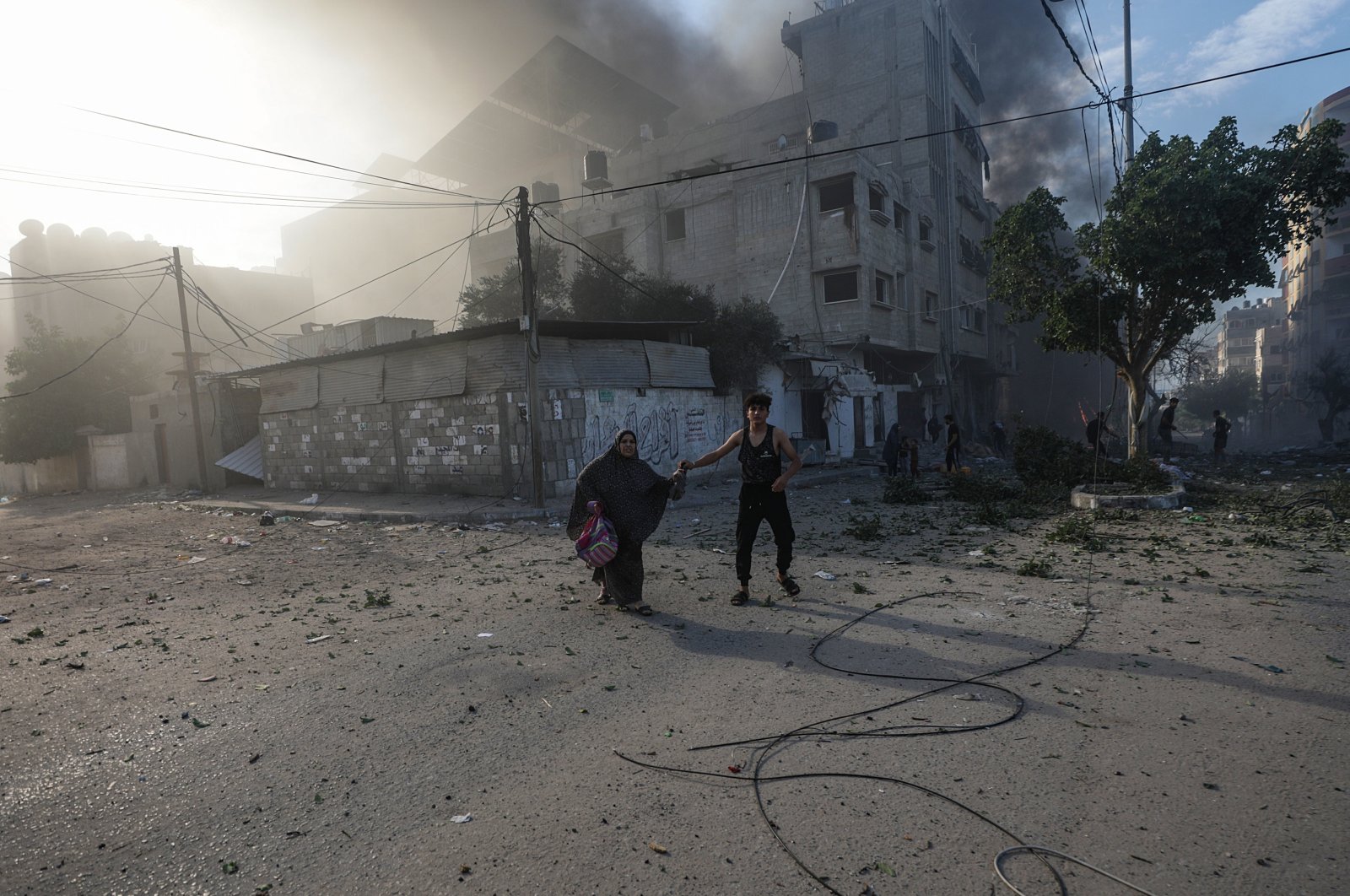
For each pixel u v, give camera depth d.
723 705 3.87
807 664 4.46
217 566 9.21
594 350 16.09
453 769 3.27
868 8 35.12
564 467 14.94
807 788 2.97
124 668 4.90
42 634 5.88
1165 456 22.97
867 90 35.06
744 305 22.52
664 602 6.20
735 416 20.58
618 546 5.89
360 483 18.36
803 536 9.71
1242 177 13.98
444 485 16.25
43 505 23.41
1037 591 6.08
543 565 8.28
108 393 31.47
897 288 30.64
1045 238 16.73
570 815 2.84
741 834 2.66
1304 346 52.69
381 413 17.55
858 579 6.83
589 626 5.51
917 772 3.07
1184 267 14.31
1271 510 10.07
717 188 30.31
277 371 20.38
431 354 16.27
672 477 5.96
